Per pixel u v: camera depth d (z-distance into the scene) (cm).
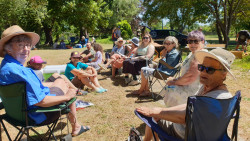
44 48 2244
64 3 2498
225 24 1764
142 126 346
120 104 446
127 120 369
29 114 218
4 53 216
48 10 2531
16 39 210
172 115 179
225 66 163
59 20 2692
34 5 2316
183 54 1181
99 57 731
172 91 307
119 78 685
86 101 466
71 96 238
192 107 152
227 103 157
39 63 339
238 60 1000
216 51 180
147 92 498
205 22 2105
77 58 517
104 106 436
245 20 2209
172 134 202
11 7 2152
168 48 436
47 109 219
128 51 744
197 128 158
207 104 153
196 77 284
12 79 202
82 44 2231
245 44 1257
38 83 225
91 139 309
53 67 657
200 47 286
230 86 576
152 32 1669
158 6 2086
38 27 2677
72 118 312
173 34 1666
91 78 547
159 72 439
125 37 3372
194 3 1745
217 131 165
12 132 324
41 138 299
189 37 284
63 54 1395
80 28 2744
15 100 207
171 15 2047
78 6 2502
